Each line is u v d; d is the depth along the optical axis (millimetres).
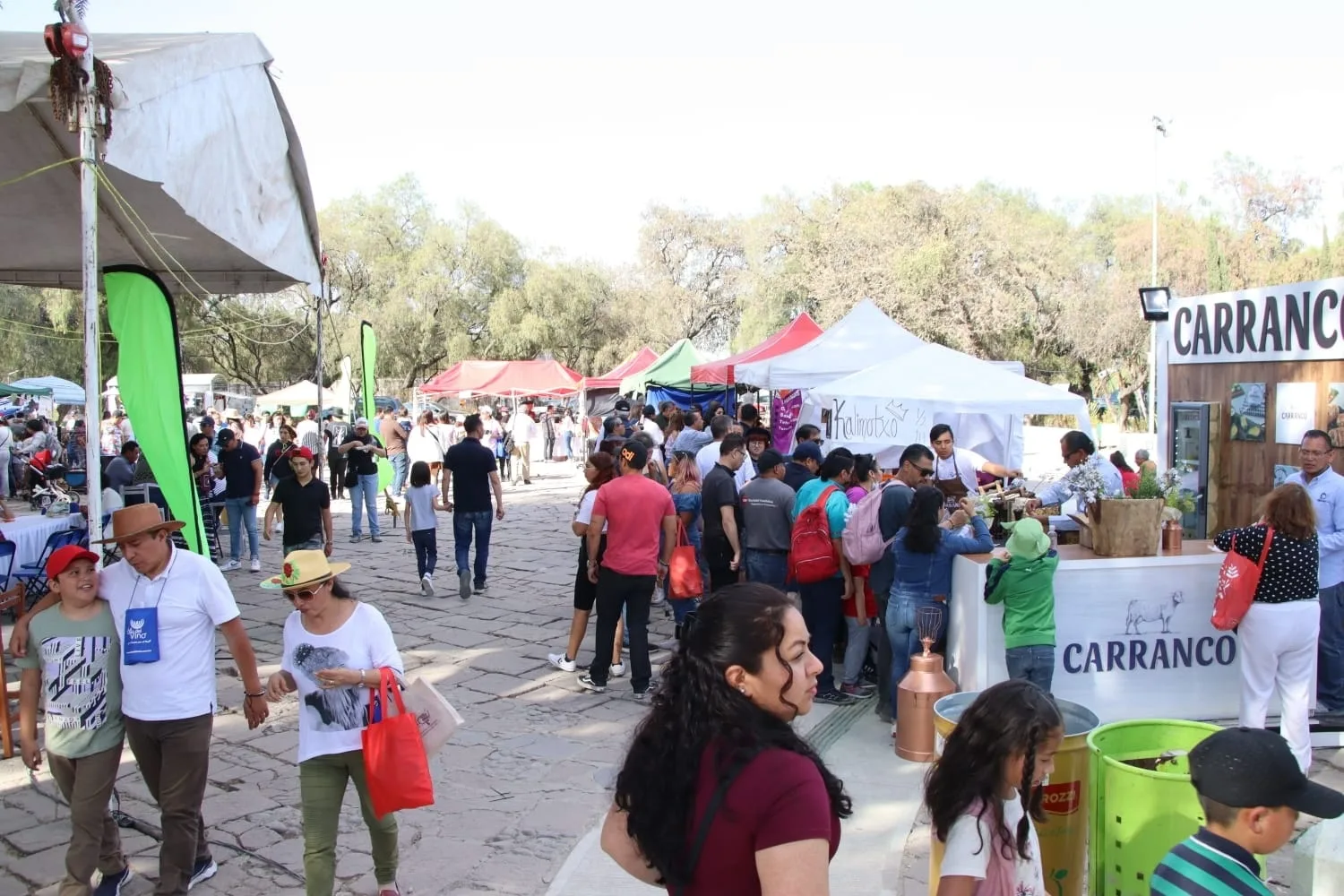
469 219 48969
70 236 9250
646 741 1917
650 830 1834
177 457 6945
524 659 8305
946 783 2686
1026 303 36031
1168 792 3240
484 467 10789
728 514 7965
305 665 3834
